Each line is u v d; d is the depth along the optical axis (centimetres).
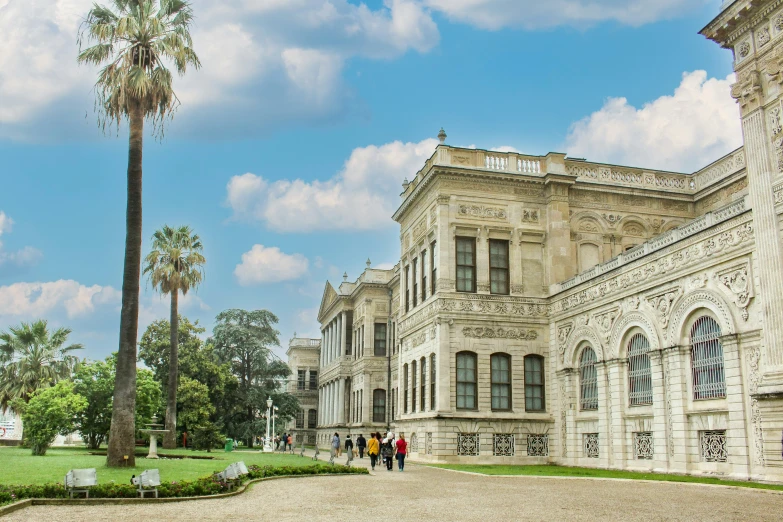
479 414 4344
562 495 2184
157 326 7369
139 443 6338
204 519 1567
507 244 4641
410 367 5047
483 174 4603
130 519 1552
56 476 2422
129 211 3095
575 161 4762
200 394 6575
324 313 9925
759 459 2683
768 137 2752
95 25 3169
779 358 2578
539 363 4512
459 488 2459
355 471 3272
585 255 4628
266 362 8238
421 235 4972
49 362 5969
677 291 3194
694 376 3088
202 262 5912
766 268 2664
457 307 4462
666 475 3030
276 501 1978
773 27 2769
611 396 3694
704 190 4756
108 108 3241
